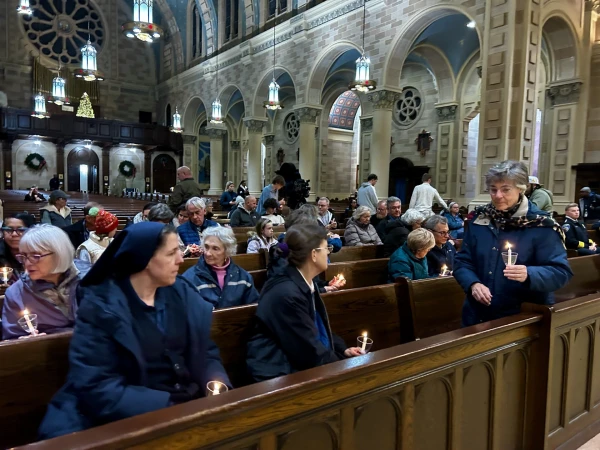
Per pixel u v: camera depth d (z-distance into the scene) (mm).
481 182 10836
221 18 22969
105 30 29875
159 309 1910
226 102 23469
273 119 25922
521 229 2602
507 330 2297
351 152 23938
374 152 14320
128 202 16047
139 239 1791
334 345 2666
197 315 2012
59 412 1632
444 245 4863
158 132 29031
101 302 1752
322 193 22828
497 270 2662
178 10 26859
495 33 10586
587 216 10219
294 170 8680
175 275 1881
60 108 27969
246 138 29047
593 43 12586
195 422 1272
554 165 13133
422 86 18453
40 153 27297
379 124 14172
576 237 6676
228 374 2498
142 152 30109
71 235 5066
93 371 1655
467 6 11547
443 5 12062
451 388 2068
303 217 3928
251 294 3420
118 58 30344
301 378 1544
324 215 7848
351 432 1696
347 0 15180
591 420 2969
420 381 1924
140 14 12602
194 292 2094
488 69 10734
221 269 3414
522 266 2336
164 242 1827
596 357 2996
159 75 31156
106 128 27641
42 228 2436
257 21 20109
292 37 17594
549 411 2535
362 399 1719
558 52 12766
